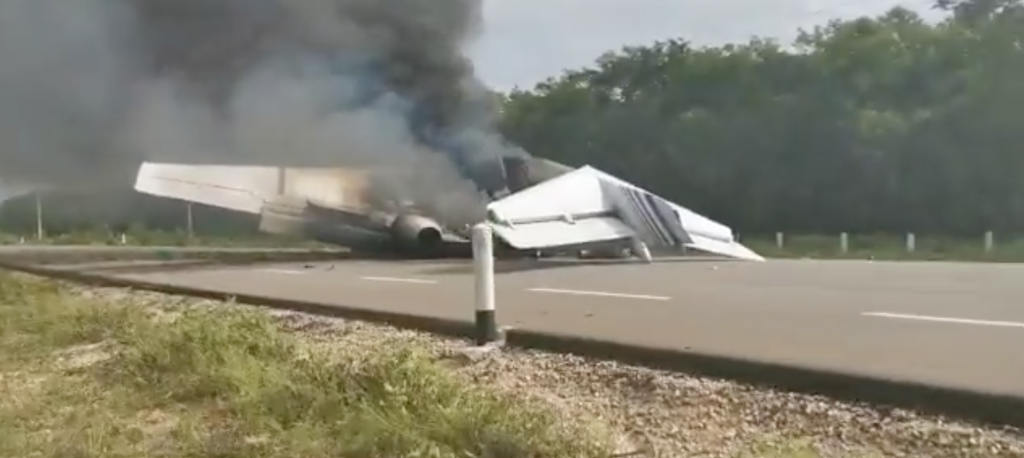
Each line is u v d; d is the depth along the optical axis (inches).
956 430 147.9
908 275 466.3
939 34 1352.1
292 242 974.4
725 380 192.5
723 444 155.6
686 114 1486.2
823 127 1300.4
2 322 335.9
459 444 154.3
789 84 1406.3
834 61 1381.6
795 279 435.2
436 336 270.8
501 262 578.2
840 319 268.7
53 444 172.6
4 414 195.5
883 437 149.8
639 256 593.3
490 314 253.8
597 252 598.9
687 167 1433.3
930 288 378.9
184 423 183.2
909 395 162.1
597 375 207.9
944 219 1193.4
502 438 153.7
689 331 243.8
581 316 285.1
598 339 227.6
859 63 1350.9
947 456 139.3
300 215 741.9
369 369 197.3
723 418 169.5
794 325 255.1
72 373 245.6
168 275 534.0
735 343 218.7
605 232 577.3
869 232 1245.7
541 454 152.3
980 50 1264.8
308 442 166.9
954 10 1381.6
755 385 186.7
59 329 313.0
